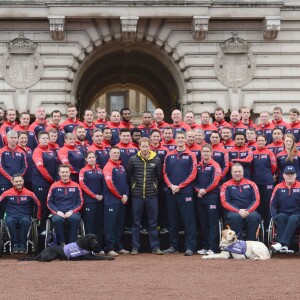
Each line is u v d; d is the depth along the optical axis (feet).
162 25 121.60
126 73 162.50
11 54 119.85
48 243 71.61
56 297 49.62
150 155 75.20
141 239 78.54
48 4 117.08
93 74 153.17
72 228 71.67
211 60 121.60
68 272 60.18
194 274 59.26
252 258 68.59
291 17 121.49
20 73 119.96
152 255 73.67
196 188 75.10
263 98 121.80
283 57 122.21
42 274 59.21
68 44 120.78
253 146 80.79
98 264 65.05
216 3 119.03
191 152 75.56
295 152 77.25
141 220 77.87
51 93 120.47
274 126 87.86
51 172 76.43
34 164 75.61
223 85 121.70
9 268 62.69
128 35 120.37
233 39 121.39
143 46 126.93
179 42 121.60
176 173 75.00
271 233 72.64
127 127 83.92
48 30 120.37
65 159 75.77
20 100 119.75
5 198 72.74
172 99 146.61
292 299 48.73
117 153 74.38
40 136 76.02
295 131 86.63
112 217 74.08
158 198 78.28
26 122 83.46
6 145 78.95
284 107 122.21
